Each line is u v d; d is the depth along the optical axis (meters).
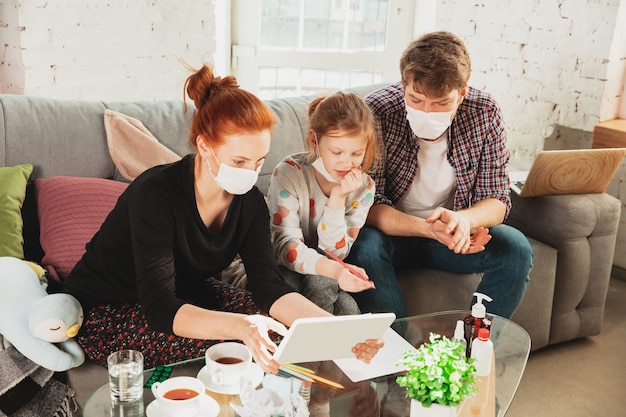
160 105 2.46
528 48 3.34
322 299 2.01
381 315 1.45
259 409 1.39
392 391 1.54
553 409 2.31
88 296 1.83
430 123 2.10
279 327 1.56
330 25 3.69
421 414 1.43
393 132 2.27
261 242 1.88
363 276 1.88
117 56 2.96
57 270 2.02
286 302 1.77
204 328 1.58
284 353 1.41
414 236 2.38
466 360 1.64
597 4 3.05
